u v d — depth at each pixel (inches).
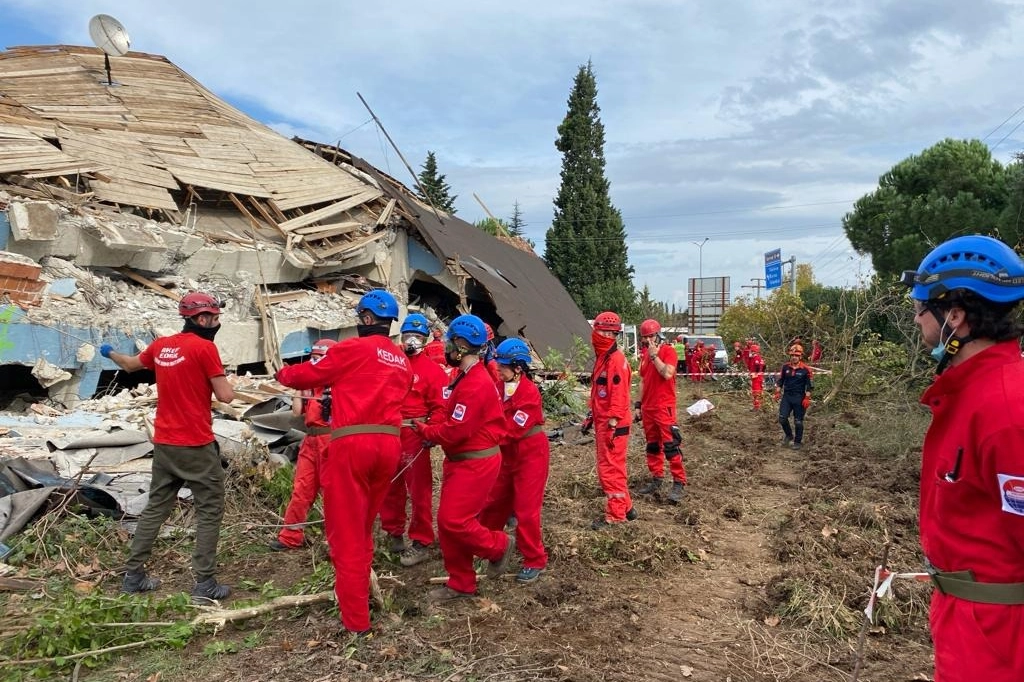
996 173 908.6
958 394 76.6
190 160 529.3
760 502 299.9
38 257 357.7
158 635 160.6
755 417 593.0
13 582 180.4
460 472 179.9
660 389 295.4
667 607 186.7
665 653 158.7
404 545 231.1
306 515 227.1
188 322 189.9
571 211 1723.7
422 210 717.3
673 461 295.9
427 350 333.7
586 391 599.2
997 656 72.6
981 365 74.9
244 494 252.1
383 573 208.8
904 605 178.1
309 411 222.8
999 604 72.9
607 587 197.3
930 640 165.0
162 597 185.6
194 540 222.7
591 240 1704.0
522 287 773.9
